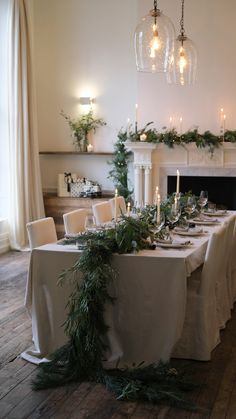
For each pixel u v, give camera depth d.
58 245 3.60
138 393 2.99
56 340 3.53
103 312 3.30
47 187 9.05
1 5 7.37
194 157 7.71
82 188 8.59
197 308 3.53
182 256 3.26
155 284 3.27
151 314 3.31
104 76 8.46
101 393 3.06
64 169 8.94
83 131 8.59
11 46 7.25
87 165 8.81
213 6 7.54
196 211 5.18
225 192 7.86
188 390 3.09
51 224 4.25
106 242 3.31
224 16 7.52
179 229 4.42
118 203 6.01
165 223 4.42
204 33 7.62
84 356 3.22
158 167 7.88
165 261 3.23
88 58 8.50
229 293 4.57
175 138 7.55
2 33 7.41
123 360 3.40
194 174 7.76
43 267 3.47
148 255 3.29
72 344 3.25
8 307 4.75
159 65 4.23
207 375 3.31
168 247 3.59
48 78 8.74
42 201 7.95
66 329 3.28
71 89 8.66
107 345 3.38
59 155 8.91
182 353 3.57
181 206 4.95
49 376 3.19
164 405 2.92
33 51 7.61
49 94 8.78
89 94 8.57
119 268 3.33
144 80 7.98
